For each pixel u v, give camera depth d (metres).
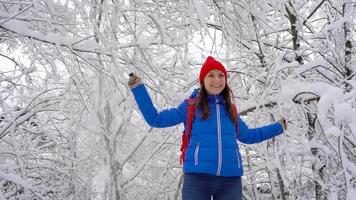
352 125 2.24
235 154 2.40
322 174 3.46
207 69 2.46
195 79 3.93
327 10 4.46
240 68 4.54
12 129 3.84
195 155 2.34
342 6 4.25
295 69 3.47
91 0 3.29
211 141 2.36
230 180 2.39
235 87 4.59
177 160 5.09
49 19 3.32
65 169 4.69
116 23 3.40
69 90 3.77
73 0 3.31
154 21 3.60
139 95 2.47
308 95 3.44
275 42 4.38
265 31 4.34
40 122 4.76
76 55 3.30
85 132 4.85
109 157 3.99
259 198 4.66
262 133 2.68
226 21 4.07
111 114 3.84
